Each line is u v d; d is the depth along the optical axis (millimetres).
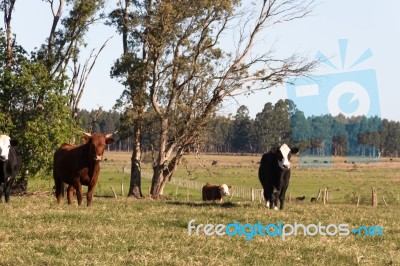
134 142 40438
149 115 40219
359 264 11812
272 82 39625
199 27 39219
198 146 40625
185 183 66688
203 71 39438
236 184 66188
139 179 40438
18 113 33719
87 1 39531
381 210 23109
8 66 35938
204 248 12602
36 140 32000
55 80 33750
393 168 118188
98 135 20188
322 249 13109
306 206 23078
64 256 11391
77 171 20328
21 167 32625
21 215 16219
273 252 12547
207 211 18484
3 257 11078
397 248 13852
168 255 11672
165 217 16969
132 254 11695
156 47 38688
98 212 17391
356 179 83562
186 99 39812
